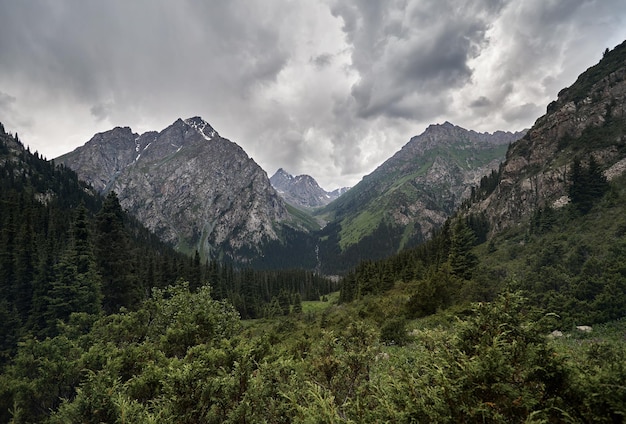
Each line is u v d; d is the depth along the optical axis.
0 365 28.75
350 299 76.31
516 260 44.72
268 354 14.41
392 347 18.06
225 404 8.47
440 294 29.88
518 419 4.91
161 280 67.69
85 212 43.72
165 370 11.20
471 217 90.69
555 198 66.94
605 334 15.52
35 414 12.44
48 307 35.41
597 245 33.22
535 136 92.75
